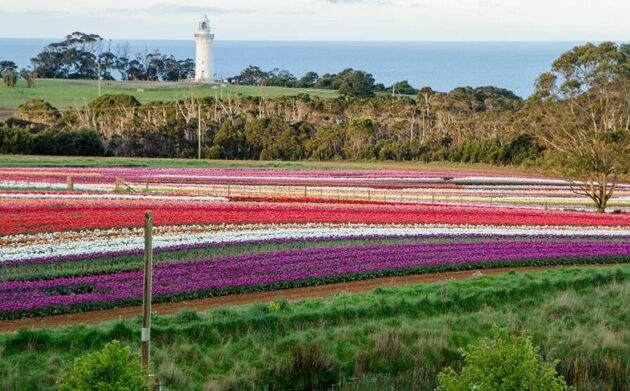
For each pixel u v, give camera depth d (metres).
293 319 26.91
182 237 38.28
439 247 39.19
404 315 28.45
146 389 17.75
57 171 62.00
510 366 18.11
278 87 168.12
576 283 33.00
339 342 25.86
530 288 31.94
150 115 104.19
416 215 47.19
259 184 59.81
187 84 153.88
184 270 32.62
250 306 28.25
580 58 82.31
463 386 18.41
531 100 84.56
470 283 32.56
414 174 71.25
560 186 67.44
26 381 21.80
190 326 25.52
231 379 23.09
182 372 23.11
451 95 122.12
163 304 29.31
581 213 51.34
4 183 52.25
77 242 36.12
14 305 27.00
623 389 23.44
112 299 28.42
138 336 24.58
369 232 41.88
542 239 43.34
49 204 43.16
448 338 26.75
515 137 88.25
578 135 75.56
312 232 40.97
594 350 26.36
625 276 34.31
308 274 33.00
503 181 68.12
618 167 55.94
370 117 111.75
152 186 55.53
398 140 100.88
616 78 81.56
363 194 57.09
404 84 169.75
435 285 32.09
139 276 31.34
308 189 58.38
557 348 25.58
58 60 169.38
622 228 47.41
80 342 23.98
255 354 24.80
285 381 23.83
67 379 17.33
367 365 24.77
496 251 38.81
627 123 82.81
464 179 69.12
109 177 59.00
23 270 31.92
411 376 23.64
